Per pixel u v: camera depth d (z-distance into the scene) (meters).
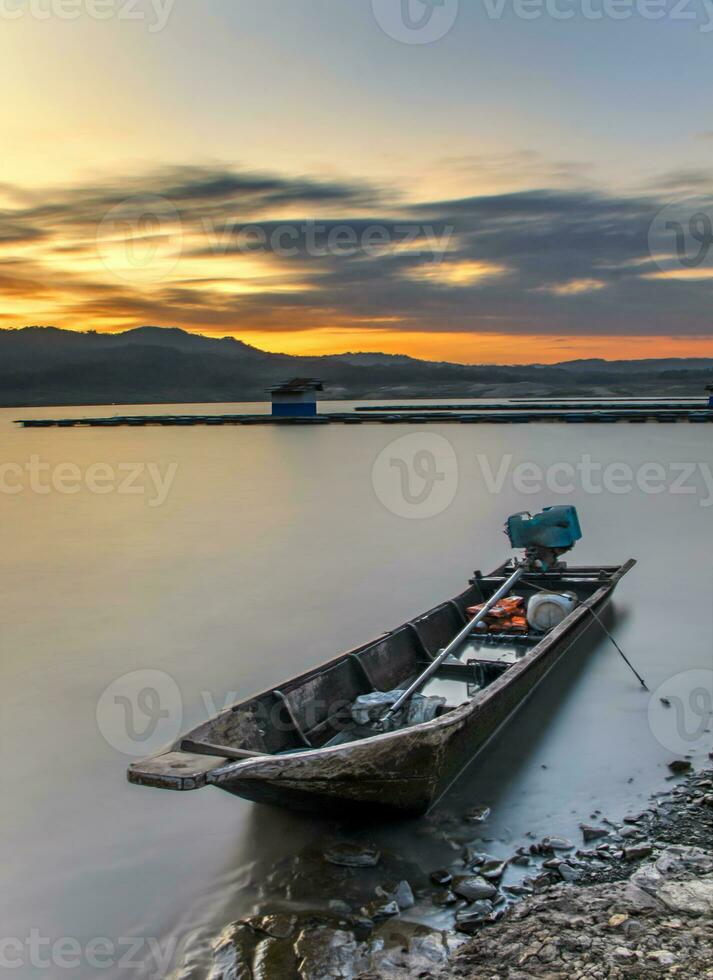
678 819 6.17
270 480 32.38
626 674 9.59
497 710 7.16
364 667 7.97
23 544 20.23
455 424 62.12
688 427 53.44
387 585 15.10
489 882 5.38
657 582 14.57
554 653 8.69
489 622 9.96
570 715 8.33
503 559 17.28
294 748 6.88
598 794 6.63
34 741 8.21
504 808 6.43
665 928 4.55
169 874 5.77
